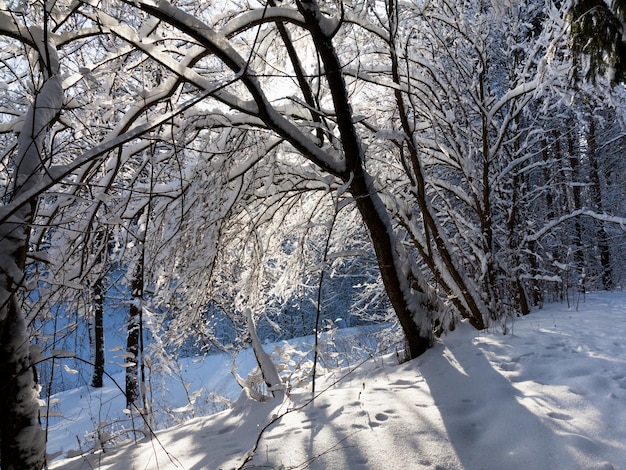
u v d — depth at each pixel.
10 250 2.68
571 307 9.29
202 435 4.20
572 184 10.22
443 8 7.79
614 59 5.00
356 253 5.65
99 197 3.03
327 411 4.15
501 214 10.42
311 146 5.04
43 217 4.55
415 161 6.27
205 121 5.48
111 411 9.86
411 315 5.84
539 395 3.96
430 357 5.58
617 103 6.61
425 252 7.21
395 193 7.61
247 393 5.12
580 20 5.11
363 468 3.09
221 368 14.16
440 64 7.71
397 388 4.64
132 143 5.09
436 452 3.25
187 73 4.25
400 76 7.18
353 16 5.96
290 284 7.82
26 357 2.74
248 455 3.16
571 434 3.25
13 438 2.63
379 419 3.82
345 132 5.12
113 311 12.06
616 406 3.62
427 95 7.44
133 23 4.69
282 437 3.69
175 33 4.78
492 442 3.34
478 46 7.96
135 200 5.62
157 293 6.13
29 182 2.82
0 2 3.13
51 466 4.02
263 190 6.48
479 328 7.18
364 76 6.27
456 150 7.89
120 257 5.38
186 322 6.30
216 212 5.84
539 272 10.87
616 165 18.95
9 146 3.97
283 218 7.30
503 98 7.75
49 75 2.90
